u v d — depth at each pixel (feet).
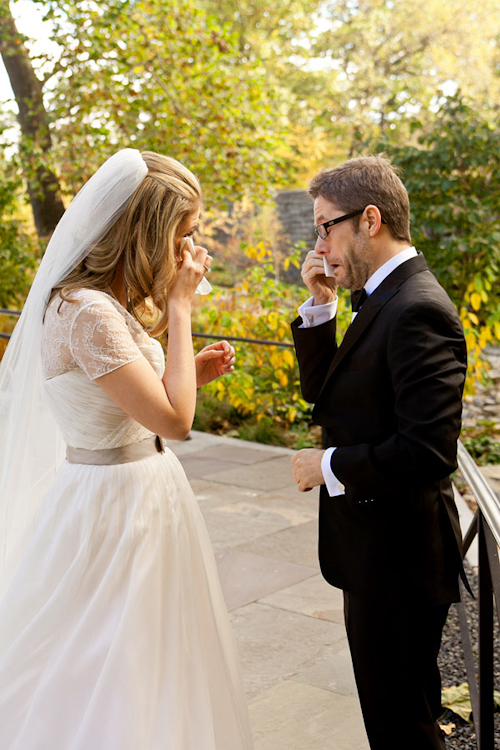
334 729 7.99
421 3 80.02
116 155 5.97
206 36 27.45
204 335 17.88
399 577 5.99
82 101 28.40
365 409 5.91
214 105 27.40
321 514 6.48
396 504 5.95
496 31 80.64
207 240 42.80
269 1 74.02
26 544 6.47
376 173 5.98
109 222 5.91
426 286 5.71
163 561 6.00
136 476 6.08
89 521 5.95
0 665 5.85
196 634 6.04
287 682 8.93
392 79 82.02
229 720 6.21
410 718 6.20
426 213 26.27
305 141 73.87
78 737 5.43
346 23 82.64
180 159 27.91
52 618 5.86
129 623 5.63
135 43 26.91
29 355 6.39
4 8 27.45
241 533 13.56
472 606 11.19
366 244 5.98
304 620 10.46
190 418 5.91
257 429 21.21
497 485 17.02
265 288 22.11
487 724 6.59
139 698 5.47
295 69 76.89
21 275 32.91
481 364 20.72
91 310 5.71
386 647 6.09
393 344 5.53
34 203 32.81
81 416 6.03
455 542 6.12
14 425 6.63
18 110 30.58
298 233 61.36
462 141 25.90
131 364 5.69
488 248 24.98
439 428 5.29
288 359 21.08
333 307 6.90
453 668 9.53
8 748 5.70
